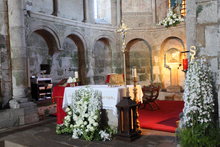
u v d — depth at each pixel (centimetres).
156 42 1171
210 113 366
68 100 596
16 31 710
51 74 968
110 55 1220
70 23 998
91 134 515
